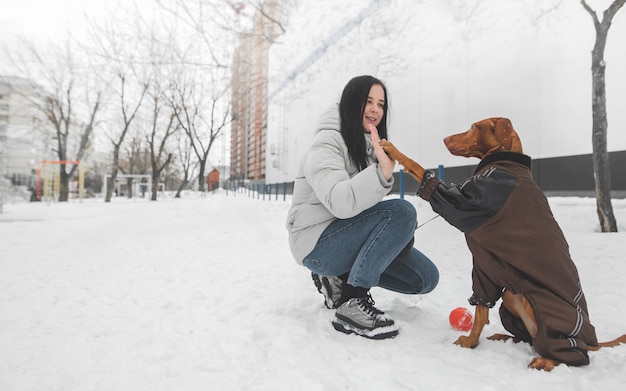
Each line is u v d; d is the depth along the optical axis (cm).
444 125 1377
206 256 465
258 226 778
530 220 162
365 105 216
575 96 986
